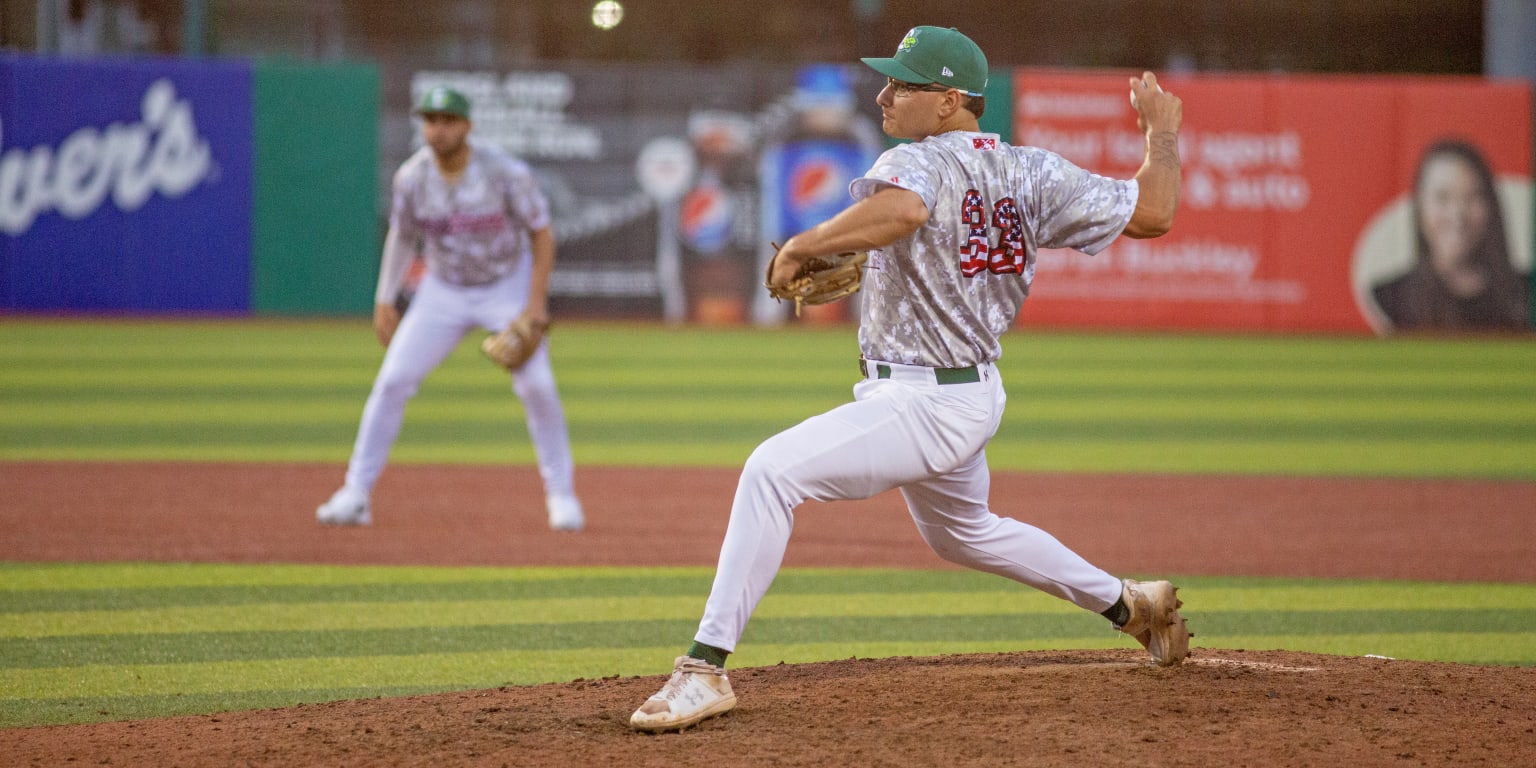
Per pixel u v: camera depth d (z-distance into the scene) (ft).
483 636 68.23
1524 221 250.37
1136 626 52.95
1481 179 249.75
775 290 46.93
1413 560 87.66
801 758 44.32
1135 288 252.42
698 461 123.85
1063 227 47.98
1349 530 96.94
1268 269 251.60
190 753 46.93
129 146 237.45
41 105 234.99
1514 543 92.99
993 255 47.21
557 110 245.24
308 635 67.82
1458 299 251.19
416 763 44.91
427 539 90.94
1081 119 245.65
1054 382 181.78
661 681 55.31
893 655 65.41
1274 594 78.59
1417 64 342.44
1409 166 249.34
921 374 47.57
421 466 119.55
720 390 169.37
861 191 45.73
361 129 241.35
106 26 292.61
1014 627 71.00
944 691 50.83
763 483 46.98
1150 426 147.74
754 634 69.41
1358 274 250.98
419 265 242.37
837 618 72.79
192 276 240.94
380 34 333.42
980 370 48.14
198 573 80.59
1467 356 215.72
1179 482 115.44
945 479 49.57
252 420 142.72
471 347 215.72
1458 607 75.61
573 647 66.44
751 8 341.00
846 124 248.52
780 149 248.52
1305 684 51.78
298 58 327.47
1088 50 340.59
